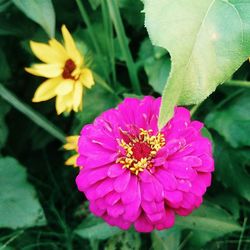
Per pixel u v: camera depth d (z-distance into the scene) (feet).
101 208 0.67
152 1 0.56
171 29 0.55
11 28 0.96
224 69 0.56
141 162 0.68
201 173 0.66
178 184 0.64
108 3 0.79
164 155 0.67
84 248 0.96
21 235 0.95
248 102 0.87
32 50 0.90
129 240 0.88
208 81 0.56
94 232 0.82
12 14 0.95
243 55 0.56
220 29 0.56
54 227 1.00
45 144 1.07
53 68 0.83
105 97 0.92
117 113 0.73
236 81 0.85
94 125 0.72
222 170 0.87
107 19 0.86
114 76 0.92
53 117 1.07
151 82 0.88
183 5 0.56
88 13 0.97
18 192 0.88
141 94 0.93
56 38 0.96
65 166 1.06
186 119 0.70
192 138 0.68
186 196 0.65
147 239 0.91
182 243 0.85
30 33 0.97
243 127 0.85
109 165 0.68
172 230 0.80
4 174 0.89
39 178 1.10
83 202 1.03
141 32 0.97
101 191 0.66
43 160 1.12
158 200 0.64
